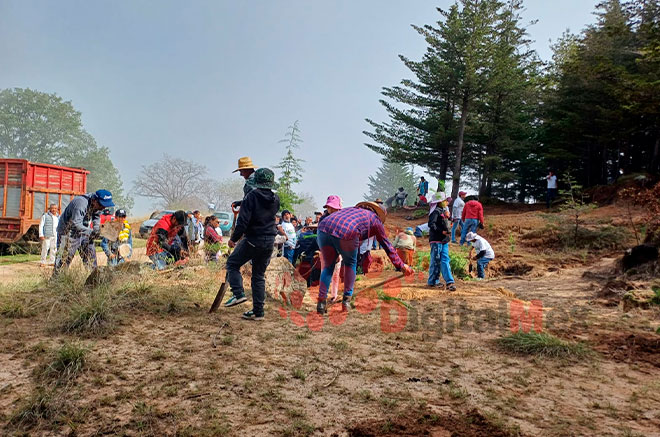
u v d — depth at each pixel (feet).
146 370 11.57
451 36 97.91
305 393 10.59
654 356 14.14
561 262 42.04
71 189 50.88
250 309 18.66
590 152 95.40
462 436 8.78
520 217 67.26
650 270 26.73
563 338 15.93
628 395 11.16
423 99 110.32
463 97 102.94
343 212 18.83
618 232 46.24
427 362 13.09
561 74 100.42
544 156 96.22
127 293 18.17
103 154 284.82
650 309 20.03
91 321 14.64
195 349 13.30
